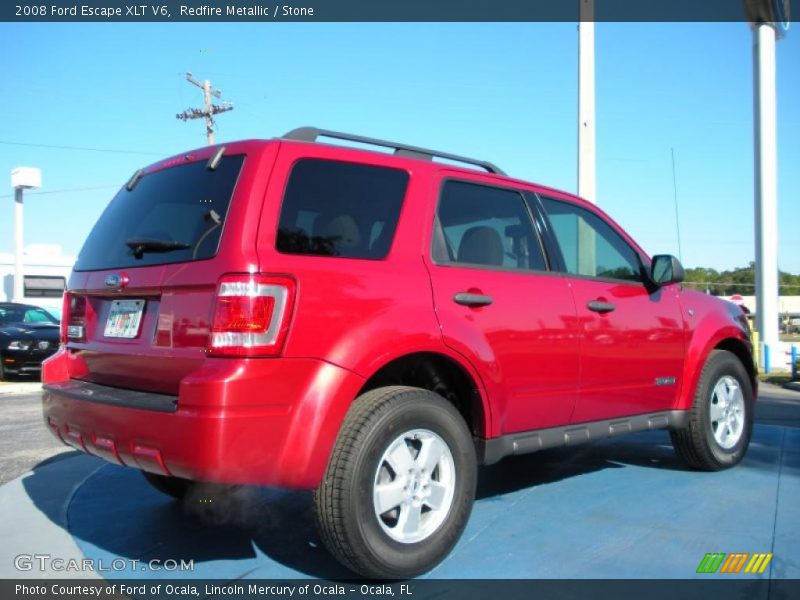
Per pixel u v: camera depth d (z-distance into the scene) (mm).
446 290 3504
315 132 3535
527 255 4105
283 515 4207
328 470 2994
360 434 3029
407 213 3551
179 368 3066
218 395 2752
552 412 4016
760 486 4711
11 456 6160
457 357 3447
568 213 4516
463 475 3404
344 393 2998
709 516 4051
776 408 9344
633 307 4539
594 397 4246
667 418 4797
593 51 10062
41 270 28859
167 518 4172
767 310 17359
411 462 3229
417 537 3227
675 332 4809
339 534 2994
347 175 3406
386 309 3217
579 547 3580
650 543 3623
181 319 3080
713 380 5039
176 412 2834
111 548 3686
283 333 2904
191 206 3324
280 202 3105
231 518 4168
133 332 3389
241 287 2867
